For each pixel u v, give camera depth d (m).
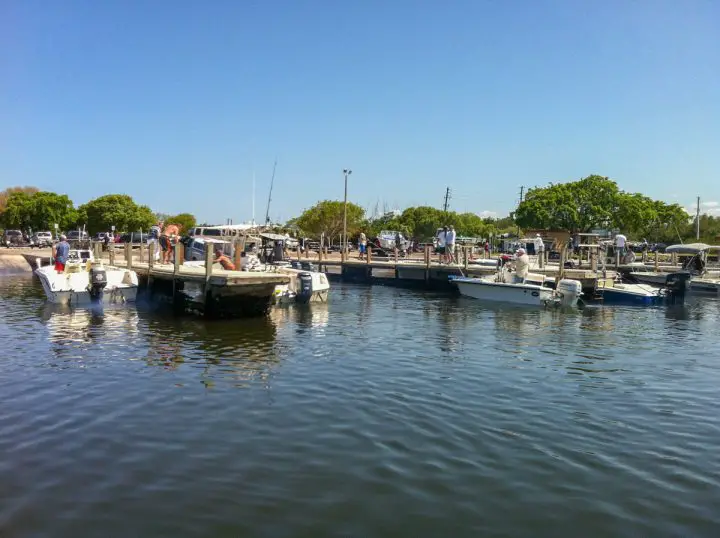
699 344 16.02
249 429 8.72
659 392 11.08
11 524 5.99
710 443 8.48
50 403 9.82
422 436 8.53
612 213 62.03
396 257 34.59
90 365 12.46
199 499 6.56
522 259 24.55
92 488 6.78
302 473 7.25
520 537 5.91
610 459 7.84
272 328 17.34
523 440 8.47
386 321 19.33
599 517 6.32
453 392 10.80
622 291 25.44
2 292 26.23
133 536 5.81
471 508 6.46
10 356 13.23
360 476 7.18
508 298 24.53
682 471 7.50
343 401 10.13
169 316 19.20
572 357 14.09
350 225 63.94
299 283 22.67
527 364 13.23
